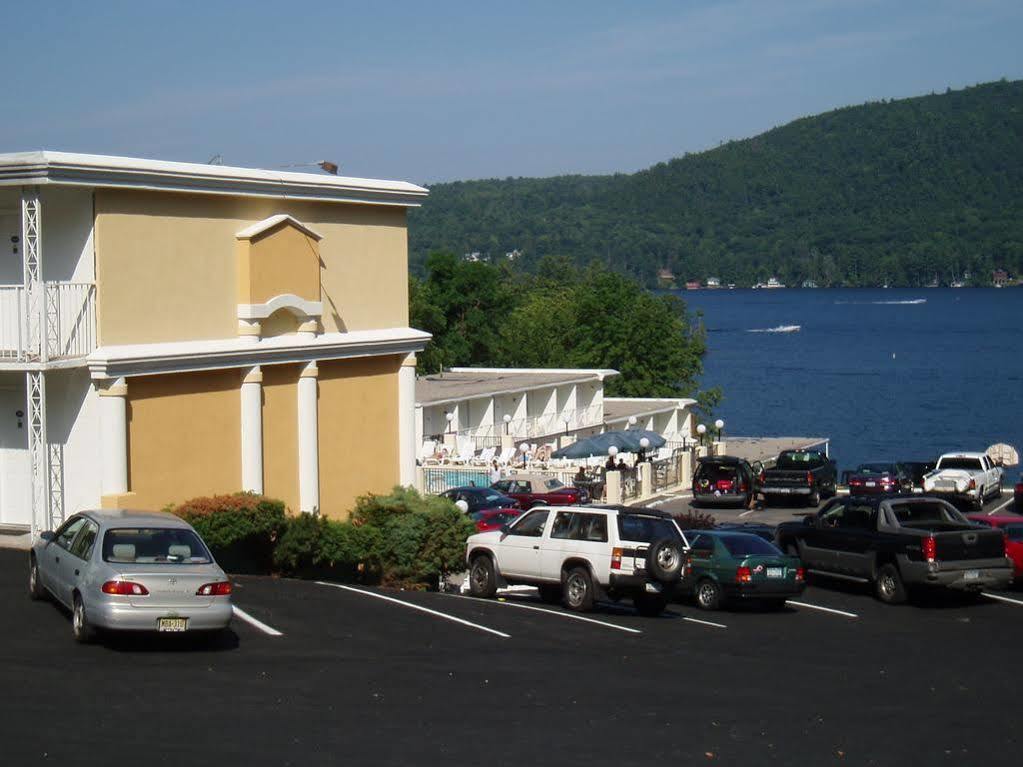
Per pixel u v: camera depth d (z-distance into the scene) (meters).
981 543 25.22
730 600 25.45
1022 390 139.75
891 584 25.44
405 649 17.34
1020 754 13.34
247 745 12.02
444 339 91.44
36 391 23.31
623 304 98.62
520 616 21.11
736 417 117.25
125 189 23.02
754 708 15.13
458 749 12.41
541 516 23.53
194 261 24.64
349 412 28.56
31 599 18.42
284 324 26.92
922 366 174.62
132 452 23.17
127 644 16.19
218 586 15.79
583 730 13.51
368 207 29.20
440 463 48.84
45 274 23.19
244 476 25.52
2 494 24.23
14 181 21.58
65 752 11.36
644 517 22.66
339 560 24.00
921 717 15.00
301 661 16.00
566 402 64.44
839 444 96.88
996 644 20.69
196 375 24.55
